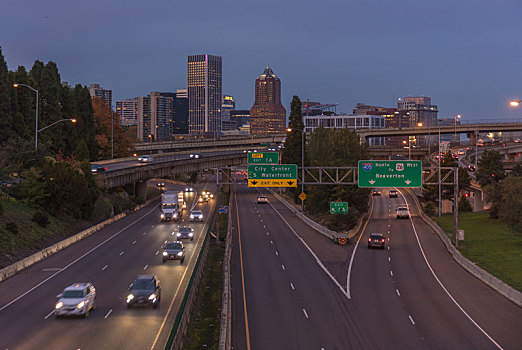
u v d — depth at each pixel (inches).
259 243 2596.0
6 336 1093.8
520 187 2541.8
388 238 2805.1
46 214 2571.4
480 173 4197.8
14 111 3587.6
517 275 1835.6
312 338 1174.3
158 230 2935.5
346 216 3043.8
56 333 1115.3
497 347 1117.7
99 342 1055.0
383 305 1460.4
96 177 3506.4
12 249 1969.7
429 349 1103.6
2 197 2486.5
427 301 1508.4
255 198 5177.2
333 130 4825.3
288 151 4527.6
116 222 3321.9
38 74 4082.2
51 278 1696.6
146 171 4404.5
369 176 2239.2
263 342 1147.3
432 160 7121.1
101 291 1512.1
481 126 7741.1
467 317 1347.2
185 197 5251.0
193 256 2121.1
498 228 2982.3
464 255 2241.6
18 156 2829.7
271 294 1583.4
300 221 3506.4
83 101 4667.8
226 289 1438.2
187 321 1272.1
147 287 1350.9
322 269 1971.0
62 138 4160.9
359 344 1134.4
